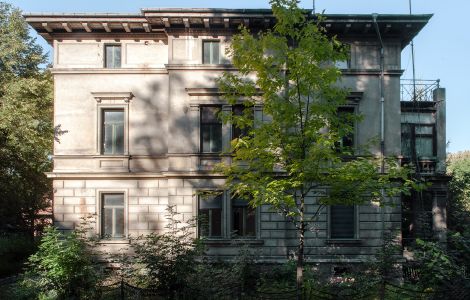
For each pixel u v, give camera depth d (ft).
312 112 41.37
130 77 71.20
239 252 59.47
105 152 70.90
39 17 68.49
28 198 87.25
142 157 70.03
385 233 55.47
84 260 45.32
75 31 70.79
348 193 42.11
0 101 74.43
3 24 88.33
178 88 68.59
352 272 57.16
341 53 41.63
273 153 42.09
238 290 45.44
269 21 66.39
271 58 41.04
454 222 75.15
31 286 45.85
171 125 68.13
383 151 67.77
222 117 45.39
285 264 61.21
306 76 40.40
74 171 69.72
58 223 69.36
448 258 44.34
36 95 80.94
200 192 57.21
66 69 70.64
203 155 67.56
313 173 40.14
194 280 45.01
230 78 44.37
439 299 42.11
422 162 72.28
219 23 67.41
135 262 52.21
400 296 44.73
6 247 81.10
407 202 71.92
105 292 48.42
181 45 68.95
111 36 71.20
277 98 41.63
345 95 42.55
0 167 72.38
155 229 69.26
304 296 42.63
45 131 71.36
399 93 68.95
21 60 87.25
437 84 74.74
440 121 73.92
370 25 67.21
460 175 92.58
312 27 40.55
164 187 69.77
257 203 41.34
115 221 70.38
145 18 68.44
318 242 66.95
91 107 70.79
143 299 44.91
